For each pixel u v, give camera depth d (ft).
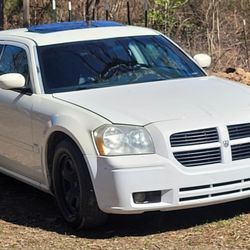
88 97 20.36
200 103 19.54
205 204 18.47
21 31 24.73
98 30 23.91
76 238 18.97
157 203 18.06
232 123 18.71
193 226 19.35
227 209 20.70
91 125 18.66
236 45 55.93
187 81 22.02
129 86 21.33
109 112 18.97
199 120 18.52
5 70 23.73
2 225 20.48
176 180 17.99
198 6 61.57
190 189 18.16
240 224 19.22
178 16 62.13
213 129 18.47
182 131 18.19
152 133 18.19
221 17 59.93
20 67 22.85
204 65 24.06
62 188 20.03
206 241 18.01
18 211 22.04
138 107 19.26
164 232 19.03
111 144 18.20
